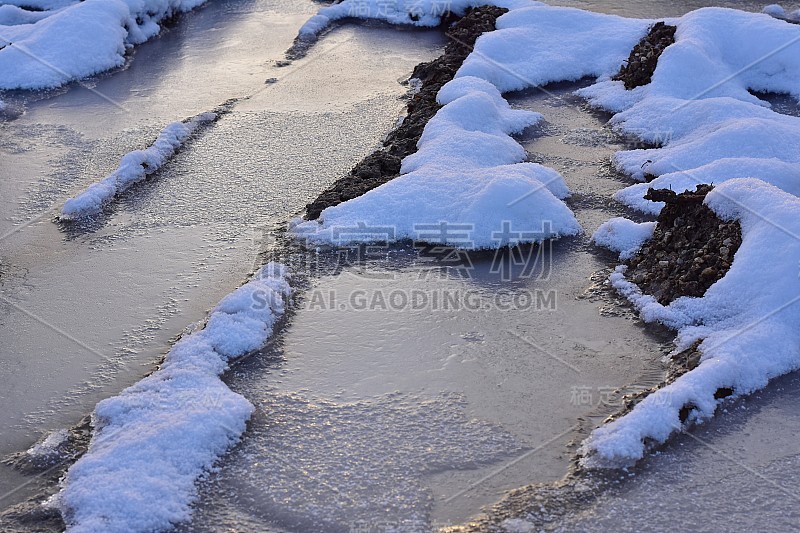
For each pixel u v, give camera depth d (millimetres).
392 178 5988
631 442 3582
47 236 5605
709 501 3336
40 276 5156
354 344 4430
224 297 4707
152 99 7863
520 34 8375
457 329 4539
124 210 5910
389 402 3988
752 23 7988
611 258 5168
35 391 4180
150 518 3283
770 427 3748
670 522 3234
